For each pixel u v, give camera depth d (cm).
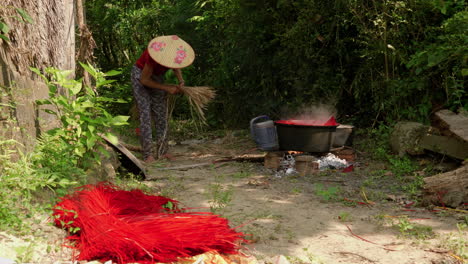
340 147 648
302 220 396
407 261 304
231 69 998
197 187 519
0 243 259
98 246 278
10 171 334
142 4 1442
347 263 303
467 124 548
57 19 491
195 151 778
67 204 330
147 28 1374
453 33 631
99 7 1627
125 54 1758
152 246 277
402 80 700
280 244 337
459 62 625
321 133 585
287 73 867
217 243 296
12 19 399
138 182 512
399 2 683
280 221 393
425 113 676
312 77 837
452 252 317
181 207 428
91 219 309
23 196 331
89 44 638
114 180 490
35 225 302
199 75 1127
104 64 1744
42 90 444
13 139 361
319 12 798
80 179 404
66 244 288
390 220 394
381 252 322
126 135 945
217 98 1021
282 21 872
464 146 550
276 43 896
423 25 709
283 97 905
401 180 534
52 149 395
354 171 588
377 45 728
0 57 372
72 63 539
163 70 679
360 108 812
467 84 653
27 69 427
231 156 702
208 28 1065
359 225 383
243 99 971
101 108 426
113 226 296
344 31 803
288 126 592
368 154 678
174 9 1235
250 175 582
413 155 604
